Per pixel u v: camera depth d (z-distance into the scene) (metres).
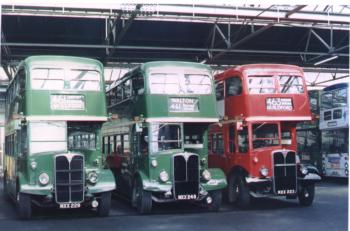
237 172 13.61
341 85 20.03
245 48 20.47
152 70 12.55
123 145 14.50
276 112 13.15
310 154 22.47
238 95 13.48
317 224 10.56
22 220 11.29
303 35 19.66
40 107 11.58
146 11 15.45
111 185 11.62
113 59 21.36
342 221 10.95
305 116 13.35
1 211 12.79
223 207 13.41
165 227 10.28
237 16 16.41
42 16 15.98
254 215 11.93
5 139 16.59
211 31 18.05
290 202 14.44
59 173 11.13
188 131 12.79
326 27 18.16
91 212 12.53
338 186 19.48
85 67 12.04
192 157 12.19
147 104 12.40
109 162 16.27
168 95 12.46
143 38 18.62
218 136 14.79
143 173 12.45
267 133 13.16
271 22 16.75
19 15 15.59
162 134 12.34
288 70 13.53
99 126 12.12
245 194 13.12
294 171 12.98
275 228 10.12
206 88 12.80
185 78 12.68
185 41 19.06
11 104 14.41
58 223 10.84
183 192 12.09
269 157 12.96
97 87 12.04
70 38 18.23
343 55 20.20
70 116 11.70
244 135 13.26
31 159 11.32
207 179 12.38
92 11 15.64
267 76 13.34
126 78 14.34
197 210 12.90
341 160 20.14
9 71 22.38
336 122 20.25
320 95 21.67
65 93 11.76
